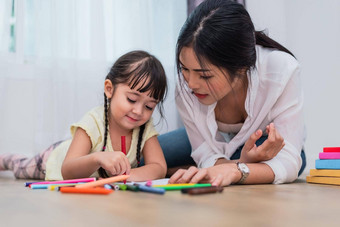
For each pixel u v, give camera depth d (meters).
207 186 0.81
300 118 1.08
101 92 1.90
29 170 1.49
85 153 1.16
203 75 0.95
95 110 1.26
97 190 0.73
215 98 1.02
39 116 1.83
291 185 0.99
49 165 1.37
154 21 2.05
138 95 1.14
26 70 1.90
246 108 1.15
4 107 1.80
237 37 0.95
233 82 1.00
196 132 1.26
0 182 1.27
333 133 1.98
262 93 1.12
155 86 1.16
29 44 1.92
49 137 1.82
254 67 1.05
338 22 1.97
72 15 1.88
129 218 0.47
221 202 0.62
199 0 2.01
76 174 1.06
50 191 0.81
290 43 2.14
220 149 1.24
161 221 0.45
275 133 0.96
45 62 1.84
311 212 0.54
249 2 2.09
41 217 0.49
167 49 2.04
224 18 0.95
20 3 1.89
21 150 1.87
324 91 2.02
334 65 1.98
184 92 1.21
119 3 1.99
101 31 1.91
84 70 1.90
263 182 0.98
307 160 2.03
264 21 2.09
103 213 0.51
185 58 0.95
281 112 1.09
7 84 1.82
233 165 0.97
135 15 1.99
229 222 0.45
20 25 1.90
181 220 0.46
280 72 1.08
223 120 1.27
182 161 1.51
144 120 1.18
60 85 1.86
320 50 2.04
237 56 0.95
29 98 1.90
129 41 1.99
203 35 0.92
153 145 1.27
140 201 0.62
